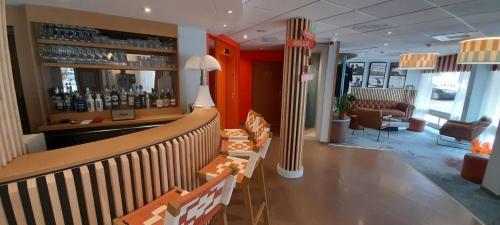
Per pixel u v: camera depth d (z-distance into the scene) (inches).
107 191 45.0
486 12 97.4
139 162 49.7
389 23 121.1
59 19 90.3
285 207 99.4
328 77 195.5
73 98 102.3
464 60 115.5
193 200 32.0
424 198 110.3
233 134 101.3
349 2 89.5
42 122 94.8
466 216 96.9
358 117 262.4
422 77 321.1
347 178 130.7
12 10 86.8
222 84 185.5
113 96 110.0
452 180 139.1
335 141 212.8
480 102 232.1
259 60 259.8
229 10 94.2
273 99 271.1
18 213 36.1
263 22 124.2
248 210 63.1
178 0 81.4
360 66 358.9
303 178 129.2
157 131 62.0
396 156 171.3
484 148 160.6
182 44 129.0
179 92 124.1
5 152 38.5
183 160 61.2
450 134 218.1
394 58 314.7
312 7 97.0
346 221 91.2
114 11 95.8
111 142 51.2
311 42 122.9
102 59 104.1
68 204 40.3
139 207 50.6
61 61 95.0
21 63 90.7
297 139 127.5
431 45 192.5
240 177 64.7
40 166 38.3
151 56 118.8
